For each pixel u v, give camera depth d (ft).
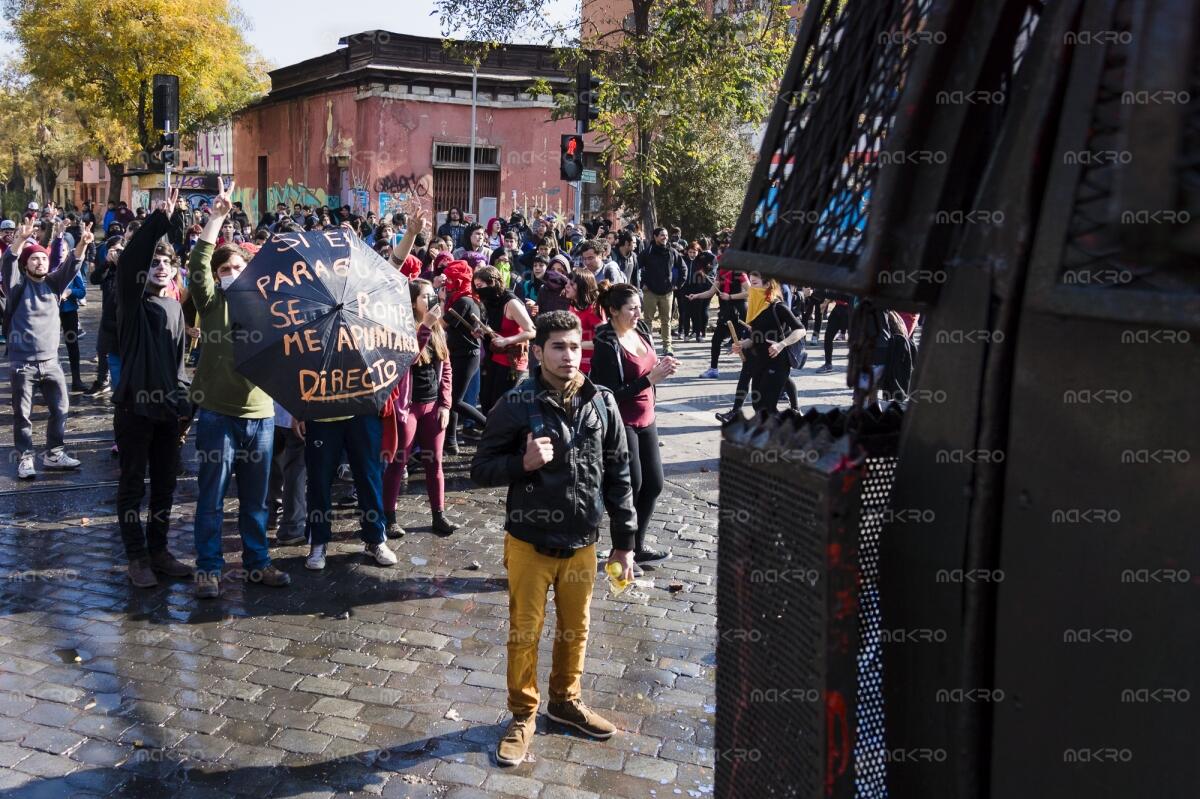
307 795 11.55
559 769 12.32
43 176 215.92
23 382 25.34
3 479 25.45
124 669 14.76
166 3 112.68
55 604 17.26
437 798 11.58
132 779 11.76
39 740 12.58
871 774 5.60
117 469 26.71
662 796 11.79
